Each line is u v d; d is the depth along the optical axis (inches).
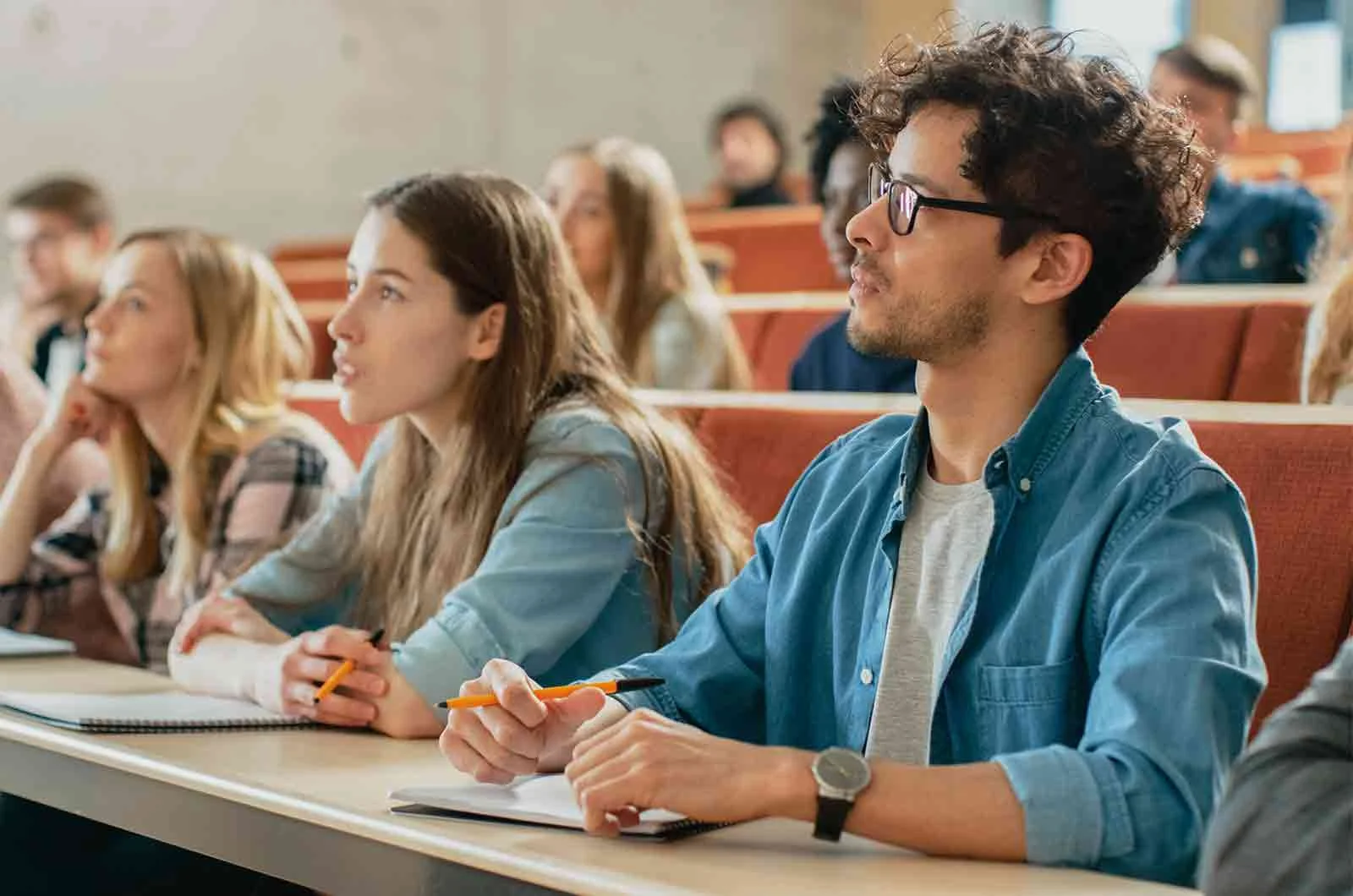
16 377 113.3
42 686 69.8
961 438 52.8
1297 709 35.8
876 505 55.7
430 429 73.6
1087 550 48.5
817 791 42.4
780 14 320.8
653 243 136.3
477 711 51.7
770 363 138.7
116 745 55.9
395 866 44.5
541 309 72.7
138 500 91.8
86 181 178.1
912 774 42.6
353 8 241.8
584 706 53.4
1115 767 42.8
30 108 201.9
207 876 79.8
